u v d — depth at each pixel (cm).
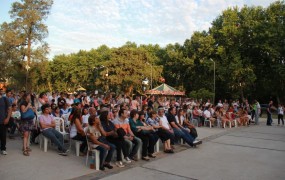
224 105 2322
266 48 3694
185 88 4906
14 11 3956
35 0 4006
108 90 4847
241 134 1481
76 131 852
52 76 6372
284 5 3956
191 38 4578
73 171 685
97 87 5638
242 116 1994
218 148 1056
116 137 765
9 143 989
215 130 1658
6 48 3750
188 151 991
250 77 3797
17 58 3797
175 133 1060
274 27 3766
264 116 3169
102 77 4925
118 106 1159
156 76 4769
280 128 1816
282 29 3759
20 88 4309
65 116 1058
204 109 1995
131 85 4712
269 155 937
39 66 4000
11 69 3906
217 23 4572
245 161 842
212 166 774
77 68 5909
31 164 727
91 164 721
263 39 3822
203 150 1013
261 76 4250
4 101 802
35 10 3922
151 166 768
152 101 1741
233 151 998
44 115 874
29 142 938
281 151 1009
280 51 3809
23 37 3841
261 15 4022
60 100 1162
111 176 660
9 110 813
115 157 866
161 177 660
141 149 866
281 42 3828
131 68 4622
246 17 4050
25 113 827
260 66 4159
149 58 4866
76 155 854
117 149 762
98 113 1063
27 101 847
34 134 977
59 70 6159
